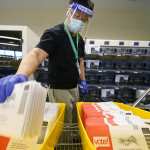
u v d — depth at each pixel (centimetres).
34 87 54
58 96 163
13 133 53
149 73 323
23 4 428
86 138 58
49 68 163
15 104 54
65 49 155
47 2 428
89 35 433
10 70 296
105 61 320
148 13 431
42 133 61
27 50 277
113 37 435
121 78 322
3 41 286
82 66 198
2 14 430
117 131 62
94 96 312
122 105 101
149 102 211
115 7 431
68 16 151
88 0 145
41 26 432
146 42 321
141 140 60
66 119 109
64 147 70
